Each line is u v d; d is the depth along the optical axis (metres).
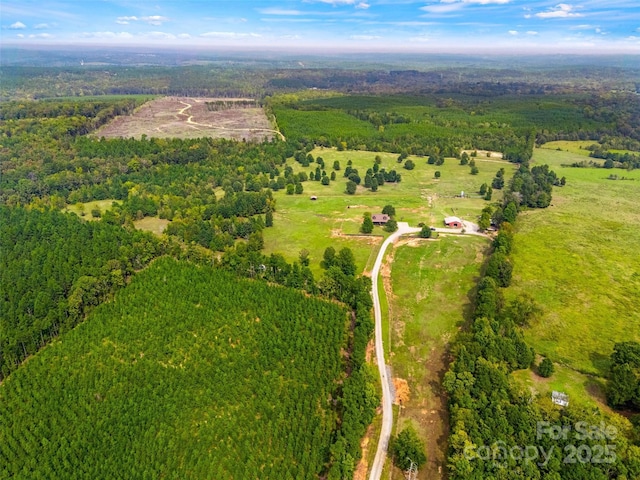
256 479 69.94
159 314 105.56
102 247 129.88
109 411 81.06
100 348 95.81
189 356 94.75
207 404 82.94
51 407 81.88
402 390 88.12
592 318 104.81
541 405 74.56
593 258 133.50
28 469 70.75
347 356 96.50
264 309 106.56
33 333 98.50
